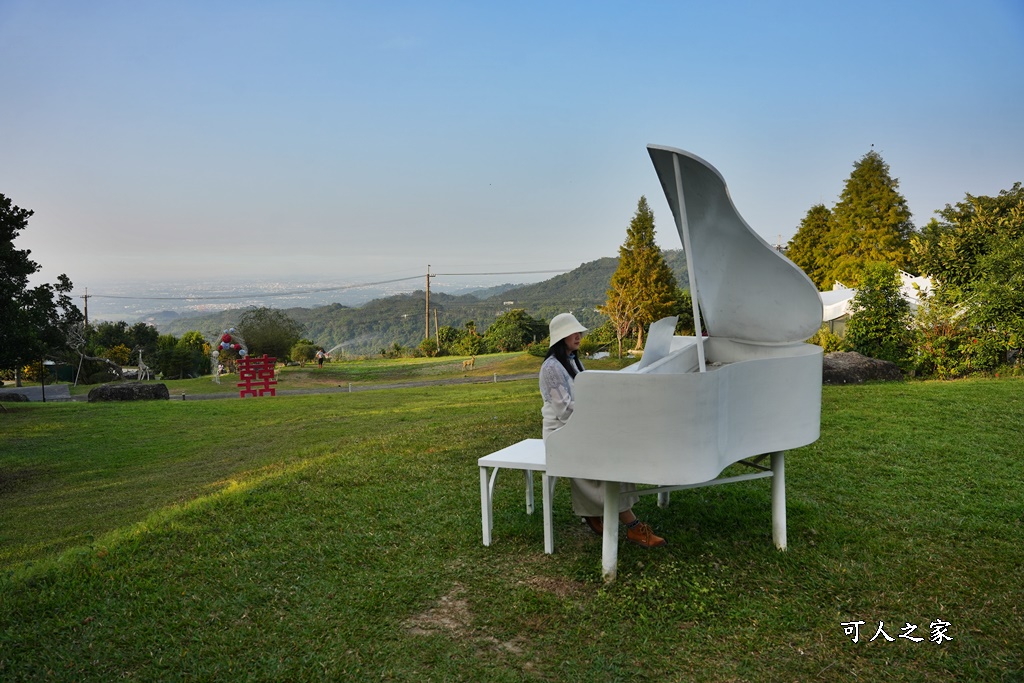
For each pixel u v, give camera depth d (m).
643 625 3.51
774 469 4.37
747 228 3.94
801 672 3.08
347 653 3.34
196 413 18.55
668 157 3.50
